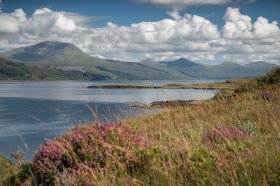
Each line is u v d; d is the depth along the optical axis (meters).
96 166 7.07
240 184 5.33
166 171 6.04
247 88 21.64
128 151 7.12
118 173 6.69
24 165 8.73
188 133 9.59
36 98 170.00
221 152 6.98
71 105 122.44
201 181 5.64
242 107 14.34
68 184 6.53
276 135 7.80
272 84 21.25
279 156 6.02
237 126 10.71
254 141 7.65
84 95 191.38
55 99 161.25
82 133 8.01
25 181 8.25
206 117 14.00
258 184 5.25
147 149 7.20
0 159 10.78
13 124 76.06
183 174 6.15
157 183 5.90
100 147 7.49
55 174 7.27
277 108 11.54
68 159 7.45
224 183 5.41
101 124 8.24
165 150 7.17
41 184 7.35
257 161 6.01
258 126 9.89
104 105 113.12
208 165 6.26
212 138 8.70
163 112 16.17
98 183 6.17
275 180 5.27
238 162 6.09
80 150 7.52
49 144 7.93
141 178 6.32
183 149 7.14
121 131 7.94
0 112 104.31
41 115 91.44
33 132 62.41
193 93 141.88
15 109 113.62
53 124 69.81
